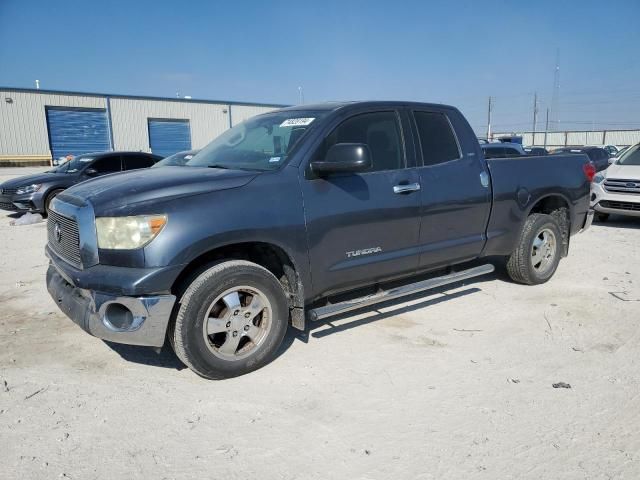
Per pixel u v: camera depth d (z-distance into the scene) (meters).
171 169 4.27
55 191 11.86
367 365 3.91
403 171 4.51
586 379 3.68
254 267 3.67
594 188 10.55
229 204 3.54
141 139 37.41
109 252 3.34
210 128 40.34
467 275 5.07
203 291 3.45
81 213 3.45
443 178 4.75
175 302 3.44
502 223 5.34
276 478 2.63
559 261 6.52
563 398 3.41
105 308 3.35
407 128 4.64
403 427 3.08
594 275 6.43
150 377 3.73
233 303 3.62
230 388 3.56
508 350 4.18
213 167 4.22
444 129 4.96
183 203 3.42
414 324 4.74
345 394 3.47
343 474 2.66
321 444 2.92
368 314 4.99
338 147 3.80
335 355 4.08
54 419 3.16
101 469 2.70
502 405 3.33
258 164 4.07
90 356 4.09
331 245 4.04
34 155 33.34
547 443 2.92
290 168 3.89
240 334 3.69
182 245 3.33
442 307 5.20
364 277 4.33
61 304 3.71
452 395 3.46
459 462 2.75
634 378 3.70
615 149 34.69
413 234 4.56
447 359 4.01
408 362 3.96
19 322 4.85
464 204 4.91
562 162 5.99
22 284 6.14
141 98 36.97
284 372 3.79
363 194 4.18
